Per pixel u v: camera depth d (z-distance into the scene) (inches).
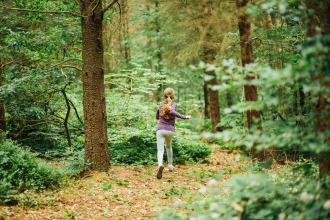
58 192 237.8
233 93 692.7
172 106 301.6
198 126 757.9
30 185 231.6
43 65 382.0
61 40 372.2
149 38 674.2
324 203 99.0
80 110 457.1
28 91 365.4
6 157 244.1
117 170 309.4
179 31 553.6
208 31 486.9
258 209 115.1
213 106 649.0
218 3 471.5
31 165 249.4
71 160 321.7
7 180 225.1
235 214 117.1
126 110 452.4
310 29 123.6
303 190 123.3
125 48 730.2
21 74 370.6
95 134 297.7
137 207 218.4
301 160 311.1
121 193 245.9
